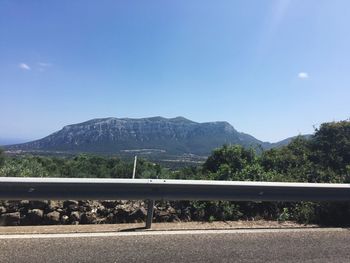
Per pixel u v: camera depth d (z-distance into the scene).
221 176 9.66
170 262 4.85
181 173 11.77
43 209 7.05
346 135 11.75
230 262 4.95
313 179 9.85
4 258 4.75
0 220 6.62
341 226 7.00
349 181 9.55
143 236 5.89
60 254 4.96
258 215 7.52
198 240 5.80
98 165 15.23
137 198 6.31
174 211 7.29
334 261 5.11
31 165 11.88
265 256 5.21
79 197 6.05
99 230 6.24
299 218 7.33
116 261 4.80
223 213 7.30
